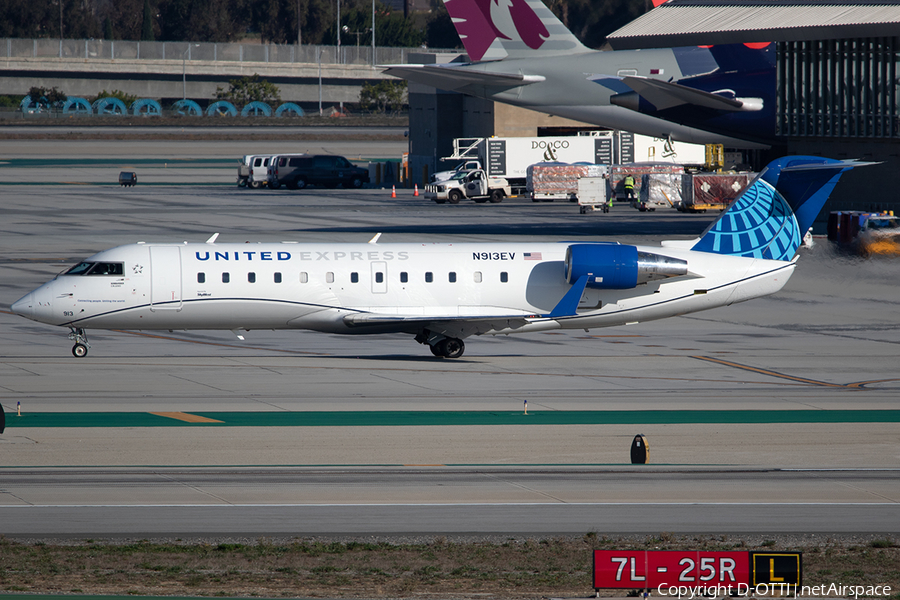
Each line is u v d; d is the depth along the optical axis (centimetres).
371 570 6681
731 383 13112
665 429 10612
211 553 6969
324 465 9138
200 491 8319
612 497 8319
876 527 7681
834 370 14025
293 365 13975
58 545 7069
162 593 6181
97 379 12744
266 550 7044
